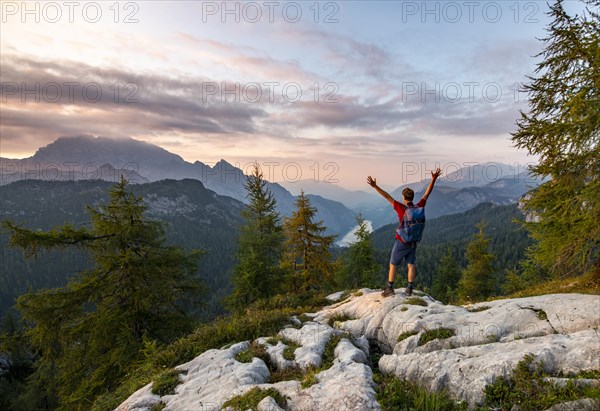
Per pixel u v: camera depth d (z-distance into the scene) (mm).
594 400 3439
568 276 13672
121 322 13250
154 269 14297
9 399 39250
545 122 10180
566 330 5316
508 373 4348
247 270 20953
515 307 6395
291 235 24844
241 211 26031
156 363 7703
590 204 9766
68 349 13625
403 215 7555
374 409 4012
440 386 4621
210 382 5695
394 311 7359
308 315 9492
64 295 13203
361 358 5844
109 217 14234
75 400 12109
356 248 33250
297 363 5938
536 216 12227
